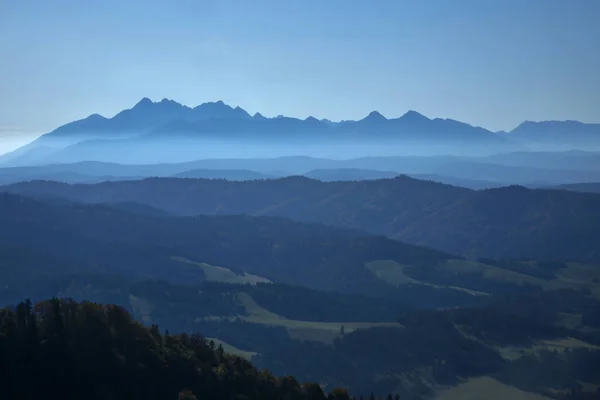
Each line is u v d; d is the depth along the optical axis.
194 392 145.38
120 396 138.50
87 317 150.38
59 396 133.50
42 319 148.38
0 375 131.12
